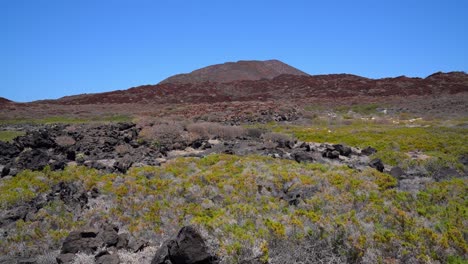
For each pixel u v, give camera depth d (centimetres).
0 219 1054
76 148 2092
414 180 1477
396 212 959
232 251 758
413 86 7775
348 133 2939
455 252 798
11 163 1709
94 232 901
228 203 1148
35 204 1168
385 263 756
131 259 825
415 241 812
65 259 809
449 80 8038
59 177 1427
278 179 1338
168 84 9512
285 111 4634
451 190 1223
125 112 6091
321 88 8544
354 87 8194
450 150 2131
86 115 5884
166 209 1101
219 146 2202
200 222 876
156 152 2042
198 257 739
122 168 1571
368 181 1298
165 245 791
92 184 1324
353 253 790
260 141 2502
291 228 861
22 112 6350
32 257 888
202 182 1332
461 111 4969
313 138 2809
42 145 2116
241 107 4900
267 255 758
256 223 925
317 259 786
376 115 5088
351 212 966
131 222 1032
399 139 2472
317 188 1240
